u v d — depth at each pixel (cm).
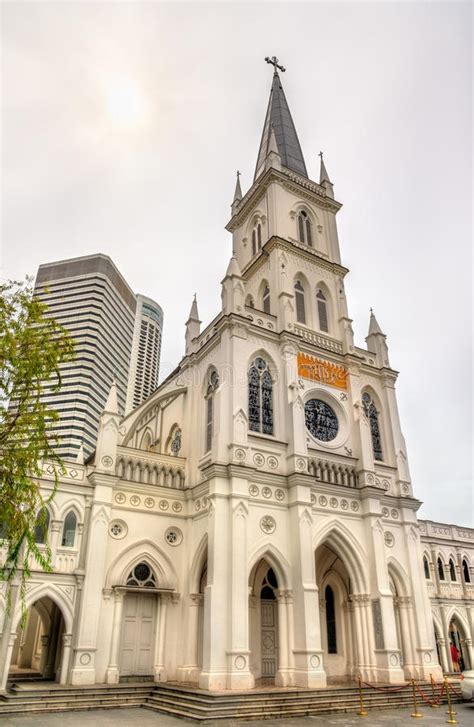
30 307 1739
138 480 3025
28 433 1680
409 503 3462
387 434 3722
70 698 2248
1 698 2145
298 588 2725
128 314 10706
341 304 4022
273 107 5303
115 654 2555
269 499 2903
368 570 3075
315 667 2544
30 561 2495
